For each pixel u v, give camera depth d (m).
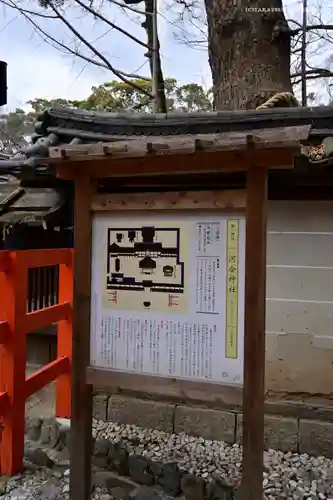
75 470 2.62
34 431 3.81
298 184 3.66
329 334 3.73
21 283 3.36
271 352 3.87
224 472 3.27
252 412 2.26
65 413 4.05
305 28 6.13
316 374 3.76
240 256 2.31
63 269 4.12
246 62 5.37
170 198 2.40
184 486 2.95
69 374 4.07
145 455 3.55
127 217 2.54
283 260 3.83
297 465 3.49
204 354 2.39
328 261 3.72
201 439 3.89
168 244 2.46
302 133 2.01
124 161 2.40
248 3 5.40
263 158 2.18
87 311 2.61
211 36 5.74
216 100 5.66
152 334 2.50
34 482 3.15
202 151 2.14
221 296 2.36
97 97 12.64
